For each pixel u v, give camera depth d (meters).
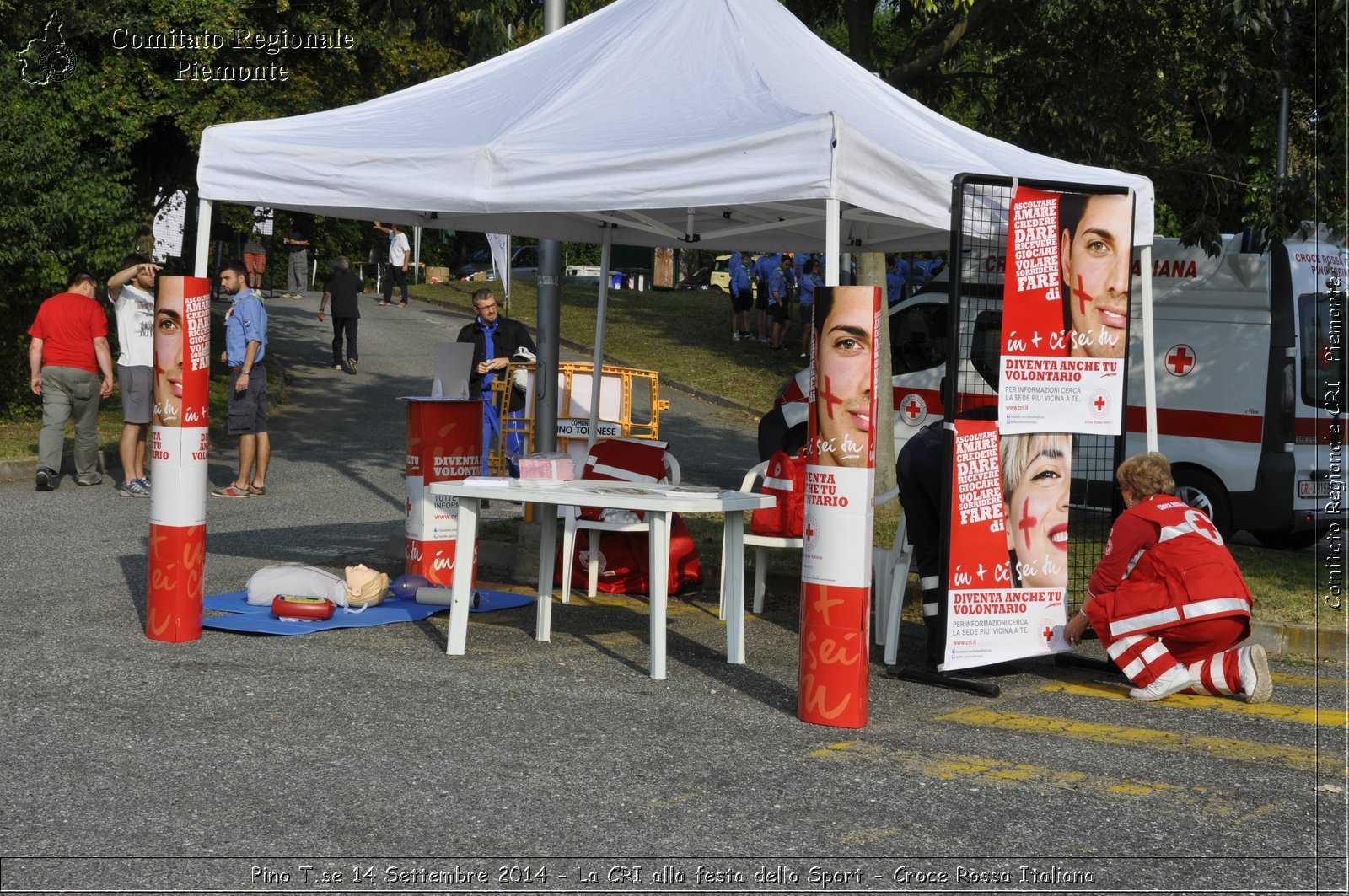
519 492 7.38
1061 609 7.71
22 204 17.05
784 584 9.84
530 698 6.60
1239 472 12.38
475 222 9.88
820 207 8.74
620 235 10.61
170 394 7.47
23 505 12.48
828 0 14.73
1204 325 12.65
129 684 6.57
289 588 8.53
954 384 7.23
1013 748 6.11
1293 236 12.48
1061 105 13.32
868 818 5.08
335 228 34.75
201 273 7.61
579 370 13.33
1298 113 15.31
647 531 9.69
